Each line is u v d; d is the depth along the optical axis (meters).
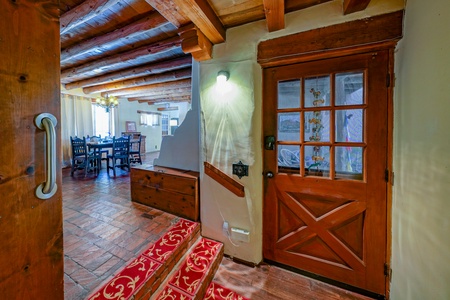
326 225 1.63
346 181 1.55
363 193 1.50
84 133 5.62
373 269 1.50
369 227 1.50
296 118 1.70
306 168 1.68
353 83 1.50
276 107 1.75
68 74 3.71
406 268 1.20
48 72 0.62
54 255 0.66
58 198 0.66
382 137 1.42
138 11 1.96
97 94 5.92
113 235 1.86
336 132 1.56
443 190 0.88
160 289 1.44
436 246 0.92
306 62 1.61
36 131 0.59
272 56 1.67
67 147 5.18
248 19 1.68
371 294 1.51
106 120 6.38
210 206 2.02
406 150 1.21
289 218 1.76
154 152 8.27
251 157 1.78
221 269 1.81
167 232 1.91
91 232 1.91
